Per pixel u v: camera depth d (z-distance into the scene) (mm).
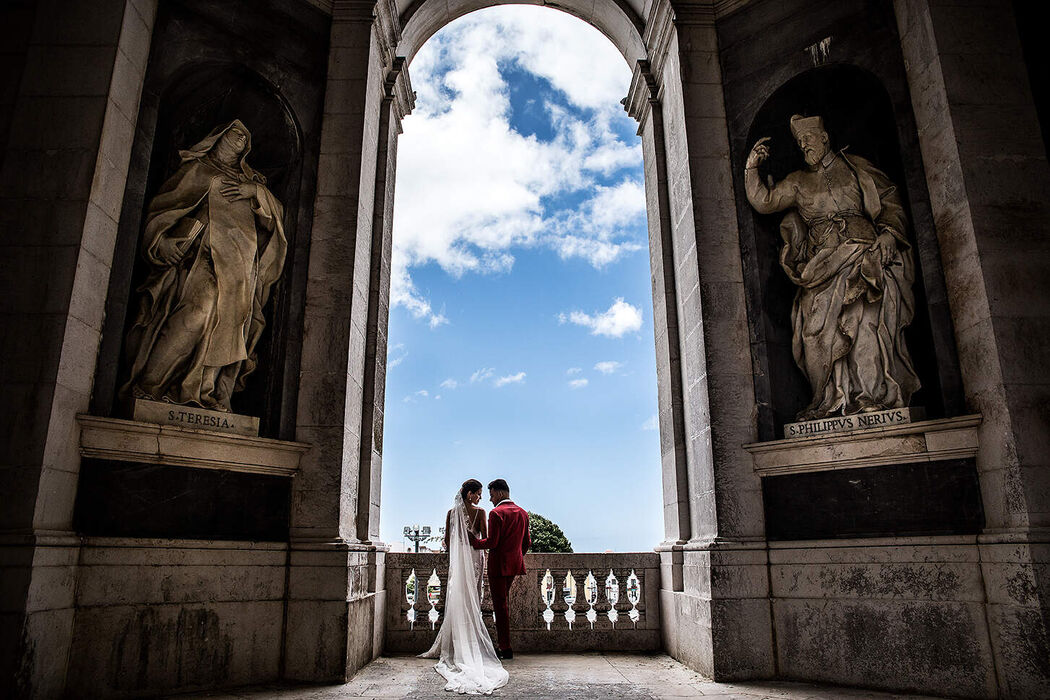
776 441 6938
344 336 7355
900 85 7219
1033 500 5461
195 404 6422
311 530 6809
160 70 7031
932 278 6617
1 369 5422
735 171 8125
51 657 5102
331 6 8492
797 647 6500
